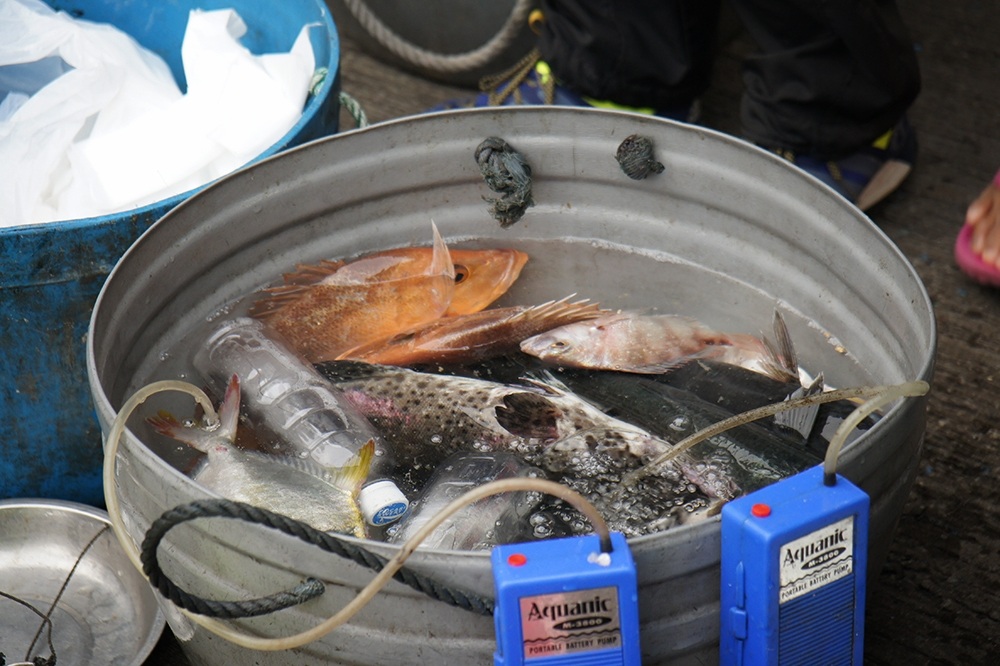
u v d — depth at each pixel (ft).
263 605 3.76
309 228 5.96
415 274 6.11
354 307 5.93
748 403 5.29
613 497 4.72
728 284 6.07
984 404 6.91
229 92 6.34
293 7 7.00
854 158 8.41
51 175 6.22
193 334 5.58
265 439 5.08
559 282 6.23
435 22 9.50
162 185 6.11
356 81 10.04
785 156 8.39
